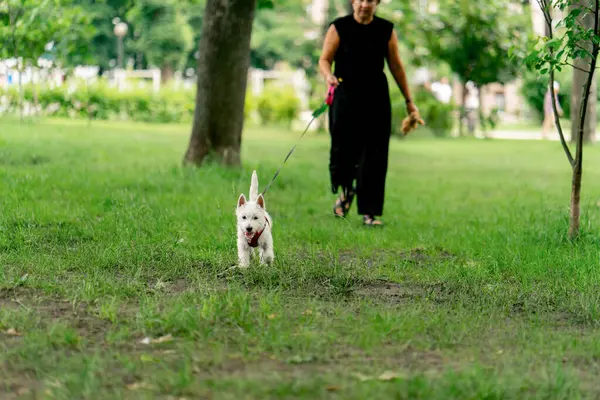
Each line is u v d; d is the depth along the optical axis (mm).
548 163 25188
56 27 28703
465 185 18531
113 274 8016
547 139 38781
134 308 6828
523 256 9492
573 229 10555
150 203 12477
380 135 12172
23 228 10055
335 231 11180
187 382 4953
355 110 12086
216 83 18141
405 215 13625
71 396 4777
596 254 9516
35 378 5113
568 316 7004
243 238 8688
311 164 22031
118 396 4734
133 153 22828
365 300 7297
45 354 5508
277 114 45469
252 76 56562
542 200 14734
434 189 17656
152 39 61406
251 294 7395
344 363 5523
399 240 11023
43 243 9438
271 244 8836
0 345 5738
